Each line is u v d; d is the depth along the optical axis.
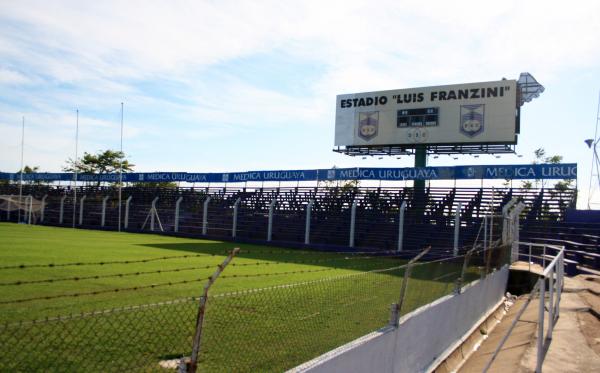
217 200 37.75
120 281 10.90
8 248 18.73
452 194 30.11
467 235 25.81
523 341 8.48
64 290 9.47
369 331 6.47
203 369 4.82
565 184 30.28
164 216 37.88
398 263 19.47
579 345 7.96
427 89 29.84
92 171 57.84
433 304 7.34
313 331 6.38
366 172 29.36
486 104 28.30
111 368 4.76
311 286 10.11
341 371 4.41
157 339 5.78
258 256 20.34
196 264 15.67
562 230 25.00
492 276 12.27
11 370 4.59
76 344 5.52
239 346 5.60
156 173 39.22
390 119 30.81
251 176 34.00
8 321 6.68
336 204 32.75
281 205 34.47
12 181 53.19
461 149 30.41
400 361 5.95
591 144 25.81
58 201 45.66
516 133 29.52
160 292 9.54
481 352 8.94
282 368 4.88
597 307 10.72
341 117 32.47
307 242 27.73
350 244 26.47
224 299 8.59
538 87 30.48
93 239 26.16
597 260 17.78
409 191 31.67
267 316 7.21
